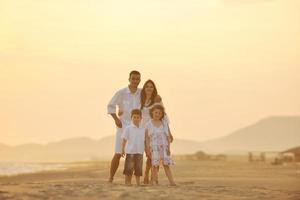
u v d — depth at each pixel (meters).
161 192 9.88
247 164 44.84
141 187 10.84
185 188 10.90
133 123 12.68
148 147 12.80
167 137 12.88
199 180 16.88
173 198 9.16
